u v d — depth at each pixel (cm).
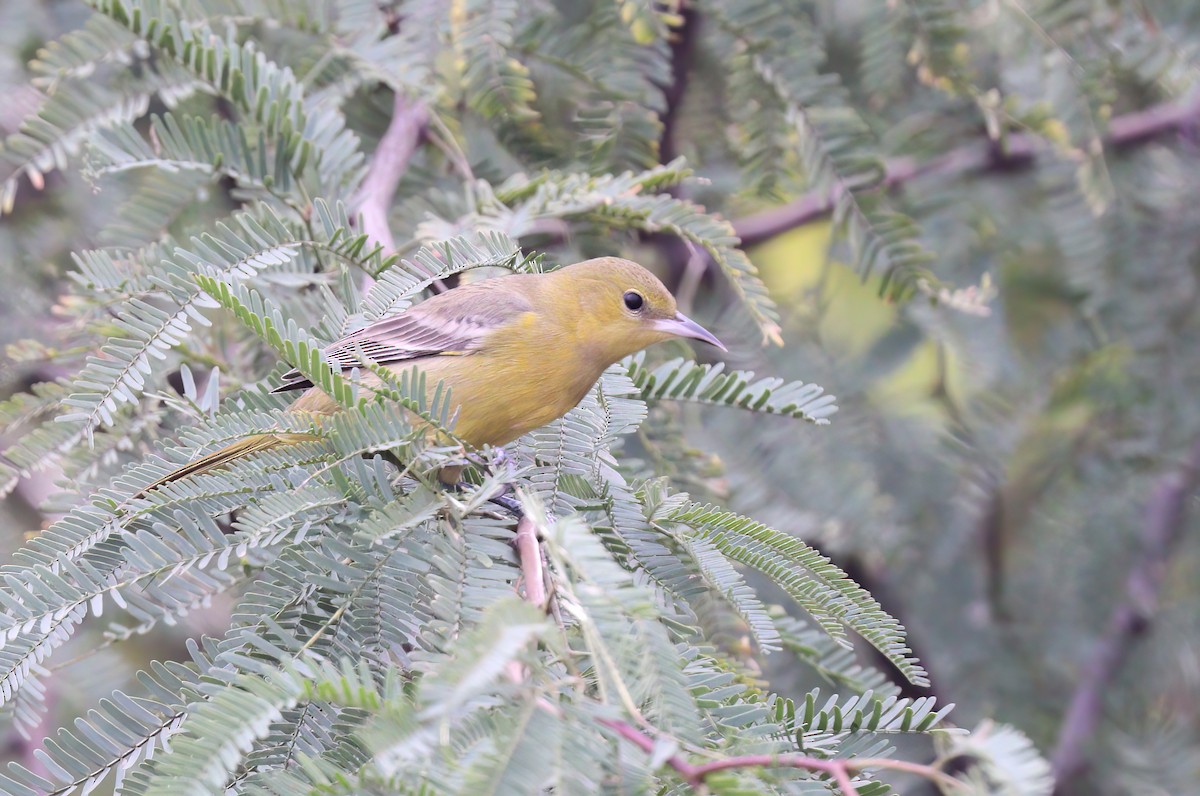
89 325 862
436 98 1132
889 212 1139
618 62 1180
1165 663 1397
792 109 1156
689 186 1357
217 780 443
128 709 556
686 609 721
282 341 625
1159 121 1405
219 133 988
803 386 912
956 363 1400
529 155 1220
